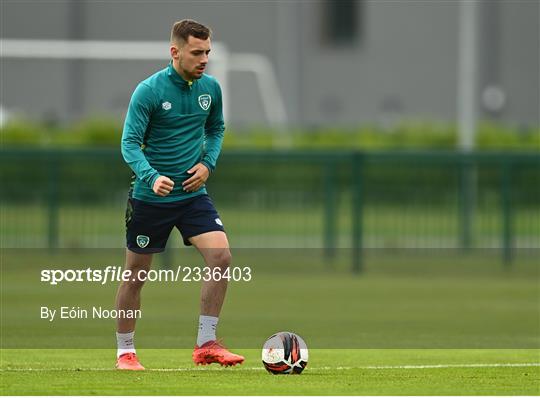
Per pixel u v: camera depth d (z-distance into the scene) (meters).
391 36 171.38
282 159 74.81
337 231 79.31
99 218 77.94
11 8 159.88
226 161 74.88
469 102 100.50
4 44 131.12
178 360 36.88
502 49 168.38
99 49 133.50
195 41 31.62
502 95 168.00
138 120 31.80
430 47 171.25
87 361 36.50
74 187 77.56
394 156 74.75
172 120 32.22
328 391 28.81
